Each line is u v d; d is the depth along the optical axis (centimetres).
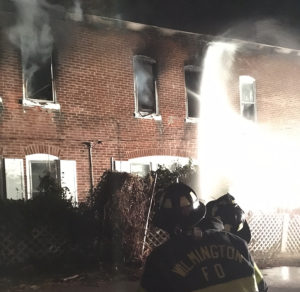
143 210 829
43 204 828
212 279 214
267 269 814
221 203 405
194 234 225
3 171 1065
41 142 1126
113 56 1266
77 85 1197
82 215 855
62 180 1144
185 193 234
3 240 791
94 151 1205
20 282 698
